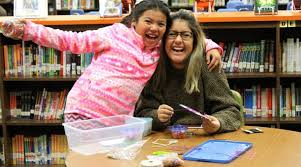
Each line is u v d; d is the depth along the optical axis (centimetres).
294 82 387
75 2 650
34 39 223
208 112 246
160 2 238
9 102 393
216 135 220
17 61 382
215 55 240
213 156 181
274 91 375
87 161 182
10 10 679
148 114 236
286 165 172
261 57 372
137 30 239
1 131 405
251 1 554
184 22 235
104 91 235
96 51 240
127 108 241
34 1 371
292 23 347
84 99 237
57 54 379
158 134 226
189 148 198
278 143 203
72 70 380
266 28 378
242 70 375
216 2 621
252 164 174
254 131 225
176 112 244
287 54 368
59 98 391
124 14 364
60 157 395
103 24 354
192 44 238
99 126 221
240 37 394
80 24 355
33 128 405
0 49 374
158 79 245
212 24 351
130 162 180
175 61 238
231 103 238
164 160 172
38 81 396
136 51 238
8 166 390
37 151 395
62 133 405
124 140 198
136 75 238
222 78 245
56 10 654
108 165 176
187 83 239
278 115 366
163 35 239
